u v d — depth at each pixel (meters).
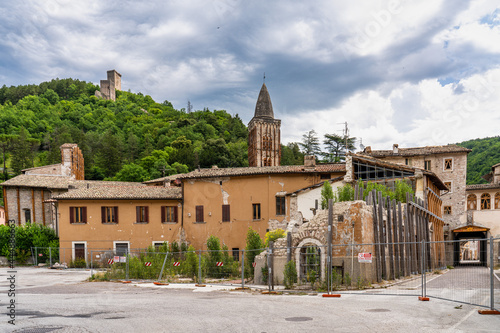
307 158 44.03
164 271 28.59
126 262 28.16
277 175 42.81
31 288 22.75
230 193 44.25
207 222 44.62
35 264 44.12
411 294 17.25
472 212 54.91
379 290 19.44
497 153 69.25
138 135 150.62
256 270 24.27
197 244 44.62
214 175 44.59
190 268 28.33
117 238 44.09
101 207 44.34
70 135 134.50
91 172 106.00
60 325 11.21
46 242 45.59
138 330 10.54
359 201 22.11
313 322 11.44
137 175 98.94
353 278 21.20
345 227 22.03
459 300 15.45
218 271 29.17
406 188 32.44
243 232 43.25
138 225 44.53
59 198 43.72
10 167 119.94
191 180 45.66
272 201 42.38
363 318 11.98
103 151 117.94
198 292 20.09
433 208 44.16
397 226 28.14
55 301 16.47
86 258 43.50
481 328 10.48
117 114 175.62
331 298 16.95
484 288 19.52
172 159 112.31
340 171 42.06
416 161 56.78
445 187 47.31
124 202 44.59
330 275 19.38
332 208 22.08
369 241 22.92
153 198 44.66
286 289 20.80
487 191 54.75
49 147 135.88
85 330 10.55
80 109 177.12
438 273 32.91
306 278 22.31
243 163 110.75
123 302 15.98
